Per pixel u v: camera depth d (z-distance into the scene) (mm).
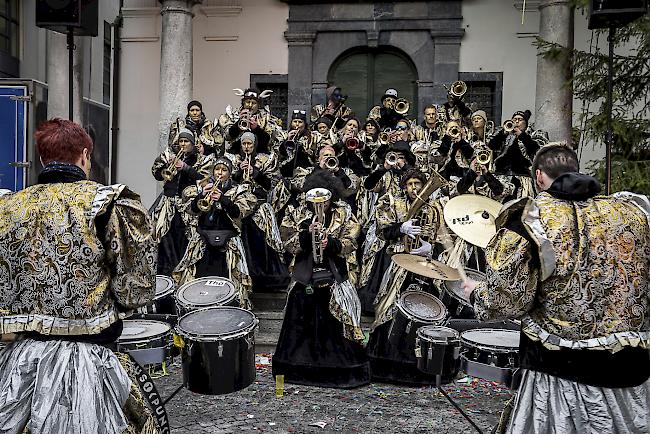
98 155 10719
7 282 2562
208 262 6043
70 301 2520
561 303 2408
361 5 10508
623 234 2453
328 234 4832
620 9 5598
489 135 7590
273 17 10695
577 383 2402
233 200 6004
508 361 3256
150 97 10914
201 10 10789
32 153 9625
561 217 2434
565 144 2701
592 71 7531
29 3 12047
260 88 10820
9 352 2572
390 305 5203
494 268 2426
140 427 2705
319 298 5086
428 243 4660
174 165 6895
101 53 13234
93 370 2520
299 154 7379
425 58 10453
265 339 6305
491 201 4211
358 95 10703
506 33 10312
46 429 2422
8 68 11555
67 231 2508
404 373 5133
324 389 5090
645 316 2459
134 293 2631
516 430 2479
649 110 8188
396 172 6379
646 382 2445
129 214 2609
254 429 4258
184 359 4043
